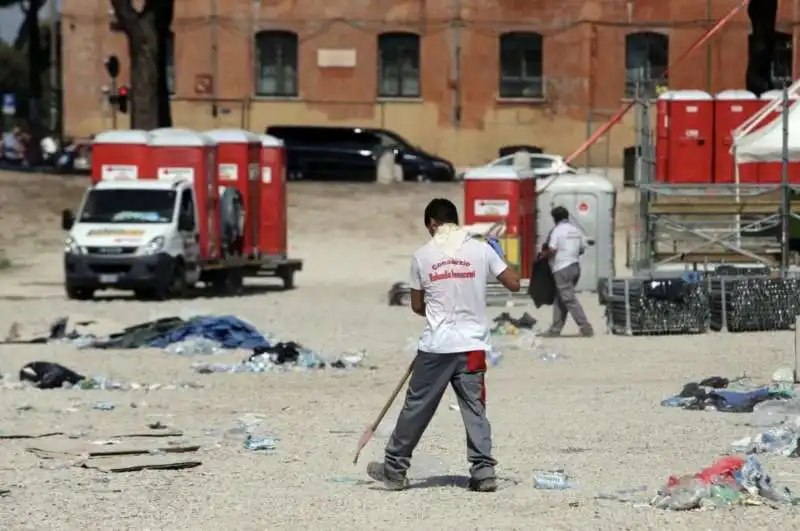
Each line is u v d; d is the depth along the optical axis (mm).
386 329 48031
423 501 20734
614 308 46219
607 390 32875
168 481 22656
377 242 86500
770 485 20688
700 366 37344
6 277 71750
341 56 122125
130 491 21828
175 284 60156
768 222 52750
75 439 26625
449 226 21641
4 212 88812
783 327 47000
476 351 21234
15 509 20531
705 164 64500
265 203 68250
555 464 23641
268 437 26641
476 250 21406
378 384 34844
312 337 45500
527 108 121250
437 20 121625
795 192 55281
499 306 56938
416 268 21406
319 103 122062
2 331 46781
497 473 22844
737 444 25125
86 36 123062
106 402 31859
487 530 18703
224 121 121750
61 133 128000
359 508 20297
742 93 64812
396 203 95250
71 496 21453
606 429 27312
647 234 53469
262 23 121688
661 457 24141
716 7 118750
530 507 20188
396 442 21578
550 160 96875
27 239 84688
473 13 121188
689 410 29734
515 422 28328
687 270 53438
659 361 38625
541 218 62875
